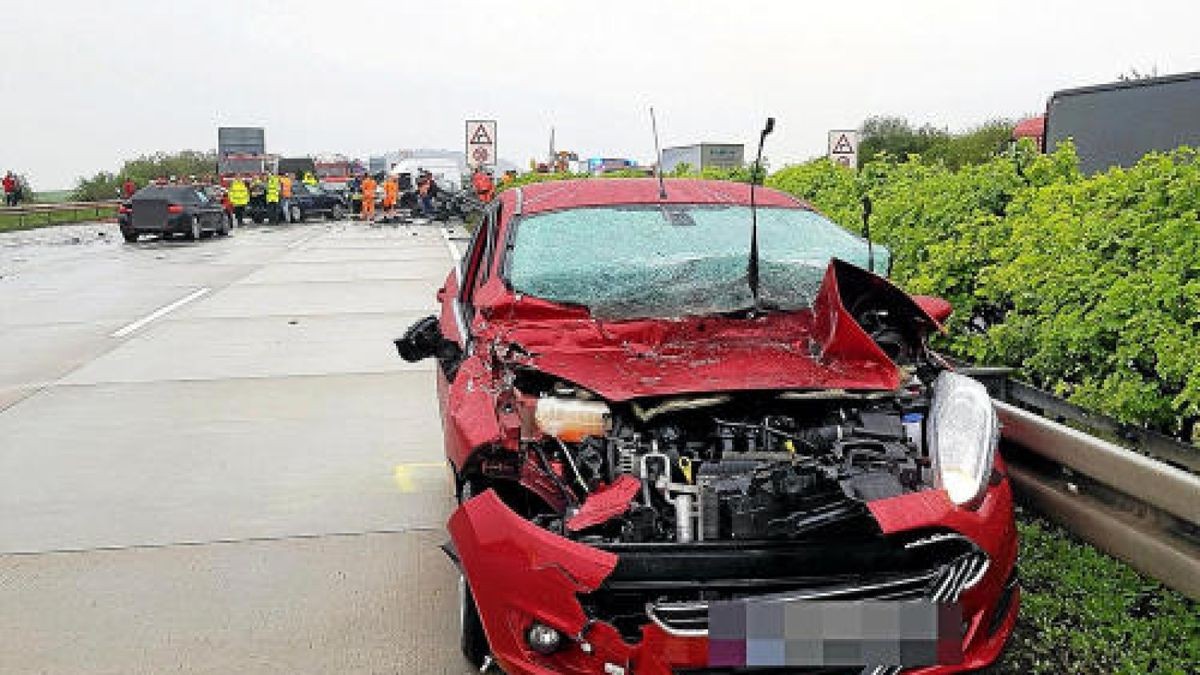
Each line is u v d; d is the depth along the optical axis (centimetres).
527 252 541
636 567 348
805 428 412
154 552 563
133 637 466
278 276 1936
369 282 1789
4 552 567
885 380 411
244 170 5731
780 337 475
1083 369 516
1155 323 452
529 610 355
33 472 711
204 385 974
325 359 1088
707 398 402
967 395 404
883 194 934
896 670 344
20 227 3975
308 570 536
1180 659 388
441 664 435
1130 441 477
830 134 2058
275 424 827
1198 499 374
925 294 667
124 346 1200
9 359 1138
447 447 468
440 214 3791
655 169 705
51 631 473
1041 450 477
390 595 504
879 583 349
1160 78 1270
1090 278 496
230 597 505
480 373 462
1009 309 649
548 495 394
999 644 366
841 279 453
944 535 352
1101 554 468
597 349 466
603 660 348
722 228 566
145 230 3036
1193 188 472
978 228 665
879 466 378
